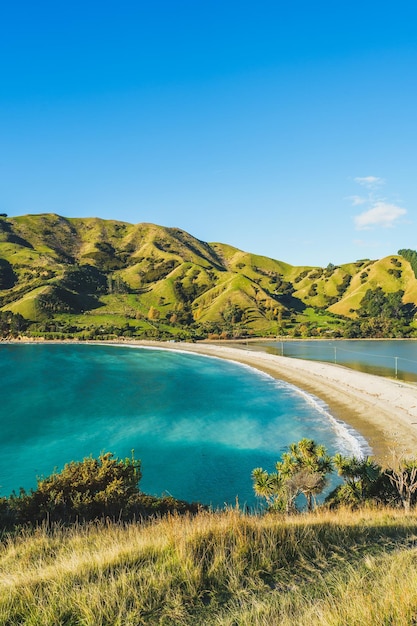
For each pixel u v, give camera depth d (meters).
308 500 29.31
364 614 5.24
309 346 175.75
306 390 82.81
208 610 6.30
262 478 29.55
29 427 57.56
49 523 17.17
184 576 7.23
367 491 27.83
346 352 152.38
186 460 44.62
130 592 6.64
